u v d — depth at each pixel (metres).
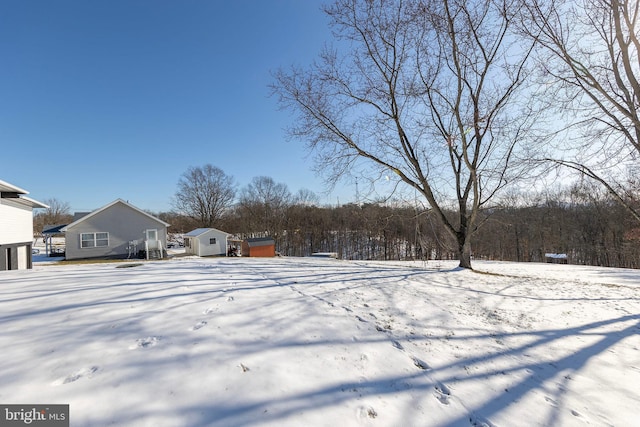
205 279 5.46
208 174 45.41
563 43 6.73
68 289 4.33
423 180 9.68
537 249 32.00
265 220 43.53
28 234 13.94
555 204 21.33
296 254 41.94
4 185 9.91
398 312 3.98
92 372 1.97
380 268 9.20
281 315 3.45
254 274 6.56
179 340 2.57
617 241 26.95
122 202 21.14
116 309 3.34
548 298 5.52
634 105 6.19
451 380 2.37
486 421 1.88
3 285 4.63
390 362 2.54
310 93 10.05
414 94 9.37
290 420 1.67
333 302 4.21
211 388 1.89
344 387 2.08
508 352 3.04
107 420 1.53
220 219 46.25
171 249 32.38
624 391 2.41
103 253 20.48
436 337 3.25
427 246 10.33
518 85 8.16
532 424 1.90
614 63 6.50
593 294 6.08
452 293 5.43
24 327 2.72
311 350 2.59
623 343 3.44
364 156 10.16
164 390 1.82
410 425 1.75
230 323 3.07
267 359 2.35
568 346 3.30
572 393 2.34
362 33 9.22
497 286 6.45
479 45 8.31
